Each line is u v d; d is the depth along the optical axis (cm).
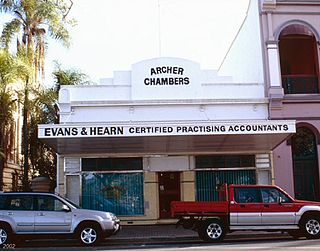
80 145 1816
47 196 1431
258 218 1419
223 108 2031
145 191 2000
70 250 1291
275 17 2122
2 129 2206
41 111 2433
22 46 2244
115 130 1631
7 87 2152
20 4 2275
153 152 2019
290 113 2038
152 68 2044
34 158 2631
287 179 2012
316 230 1436
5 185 2544
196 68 2061
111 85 2028
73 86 2019
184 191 2006
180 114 2017
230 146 1952
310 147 2061
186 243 1430
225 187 1477
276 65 2064
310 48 2225
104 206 1991
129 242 1508
